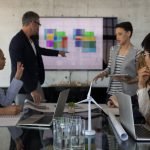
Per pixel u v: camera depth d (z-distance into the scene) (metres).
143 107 2.24
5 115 2.51
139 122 2.23
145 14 5.47
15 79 2.90
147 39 2.21
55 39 5.45
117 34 3.75
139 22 5.48
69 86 5.24
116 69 3.71
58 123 1.55
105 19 5.43
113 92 3.63
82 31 5.45
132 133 1.72
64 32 5.45
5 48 5.50
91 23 5.44
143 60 2.36
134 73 3.61
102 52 5.44
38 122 2.16
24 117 2.40
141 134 1.77
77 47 5.45
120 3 5.46
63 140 1.54
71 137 1.54
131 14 5.47
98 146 1.54
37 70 3.77
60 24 5.45
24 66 3.54
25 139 1.69
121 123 2.05
